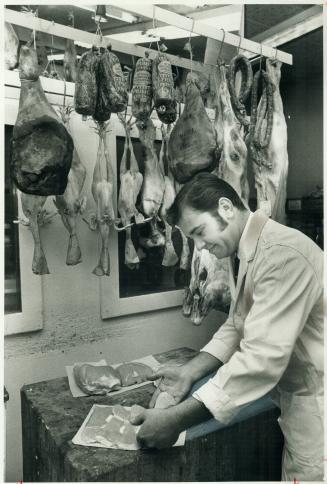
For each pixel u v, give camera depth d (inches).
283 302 48.4
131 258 76.1
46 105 57.8
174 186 80.0
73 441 50.9
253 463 59.2
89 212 81.7
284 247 49.6
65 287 80.6
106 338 87.0
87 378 64.4
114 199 85.9
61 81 74.4
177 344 99.3
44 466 55.7
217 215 54.7
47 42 89.0
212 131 66.4
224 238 55.9
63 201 66.7
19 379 76.5
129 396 63.1
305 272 49.0
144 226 91.2
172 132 69.1
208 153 65.7
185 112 67.8
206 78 88.1
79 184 67.9
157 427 47.4
